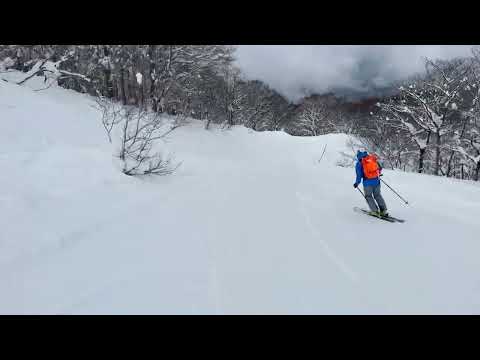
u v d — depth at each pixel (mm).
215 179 12203
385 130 30078
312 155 41125
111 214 6117
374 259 4852
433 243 5648
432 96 26766
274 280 4062
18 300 3391
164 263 4430
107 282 3842
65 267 4125
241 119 61938
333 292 3809
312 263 4641
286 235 5914
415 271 4441
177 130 30781
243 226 6324
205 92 41312
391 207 8805
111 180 7766
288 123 101625
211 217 6805
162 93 32750
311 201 9242
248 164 26797
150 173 9906
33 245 4473
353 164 29891
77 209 5859
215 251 4945
